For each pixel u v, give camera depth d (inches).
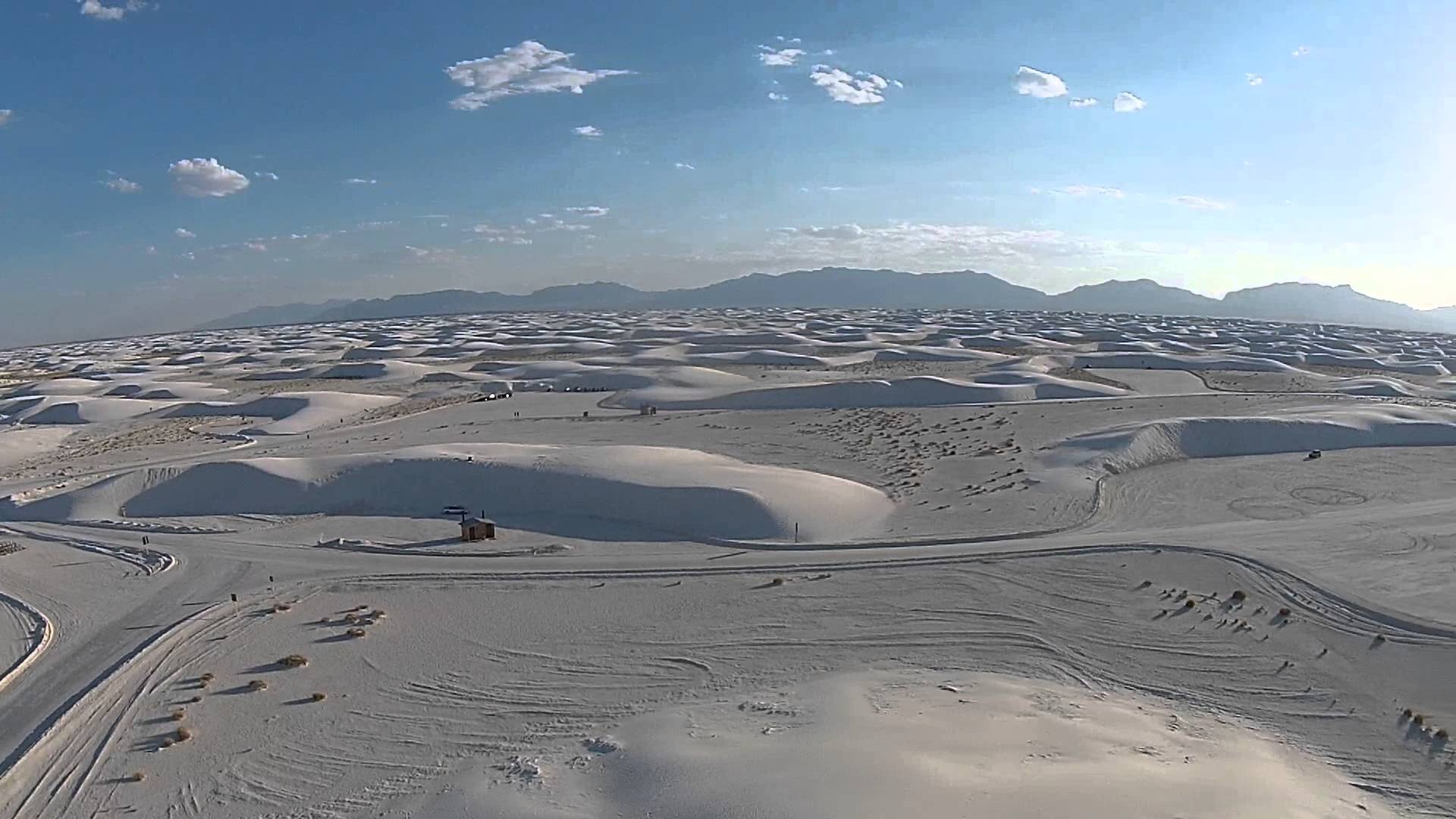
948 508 2139.5
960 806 852.0
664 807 911.7
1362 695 1236.5
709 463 2465.6
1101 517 2053.4
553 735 1162.6
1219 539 1865.2
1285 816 870.4
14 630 1556.3
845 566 1765.5
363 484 2377.0
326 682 1332.4
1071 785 894.4
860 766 943.7
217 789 1063.0
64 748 1160.8
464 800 988.6
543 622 1540.4
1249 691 1255.5
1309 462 2608.3
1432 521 1983.3
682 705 1227.2
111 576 1823.3
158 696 1294.3
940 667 1337.4
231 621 1567.4
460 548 1947.6
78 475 2844.5
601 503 2186.3
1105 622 1486.2
